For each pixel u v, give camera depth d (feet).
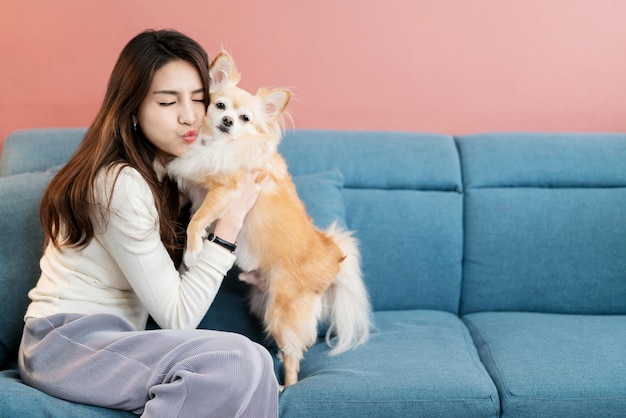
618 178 7.34
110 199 4.69
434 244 7.19
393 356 5.60
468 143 7.66
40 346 4.63
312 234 5.94
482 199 7.30
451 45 8.13
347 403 4.91
